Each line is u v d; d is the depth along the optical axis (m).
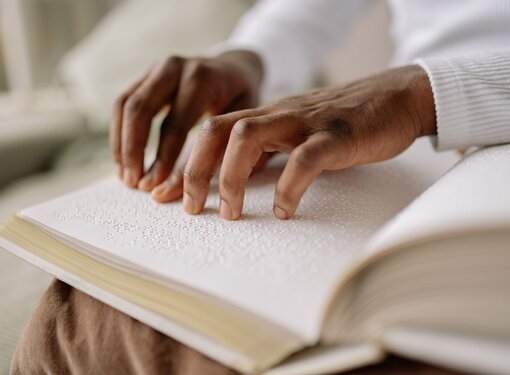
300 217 0.33
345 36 0.89
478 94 0.36
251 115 0.36
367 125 0.35
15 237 0.33
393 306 0.20
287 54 0.77
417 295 0.19
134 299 0.26
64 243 0.32
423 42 0.56
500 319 0.18
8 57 1.47
